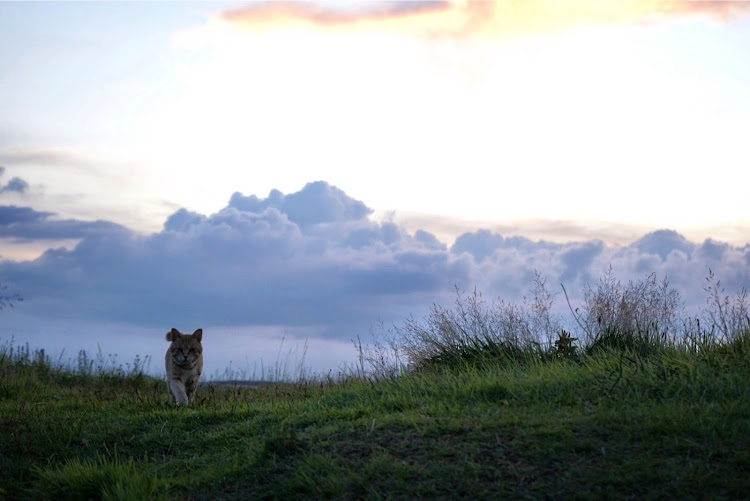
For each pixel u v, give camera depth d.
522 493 1.66
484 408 2.22
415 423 2.08
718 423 1.92
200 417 2.60
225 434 2.38
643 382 2.28
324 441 2.05
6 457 2.36
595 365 2.54
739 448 1.79
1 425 2.66
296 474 1.88
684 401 2.13
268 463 1.99
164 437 2.43
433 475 1.79
